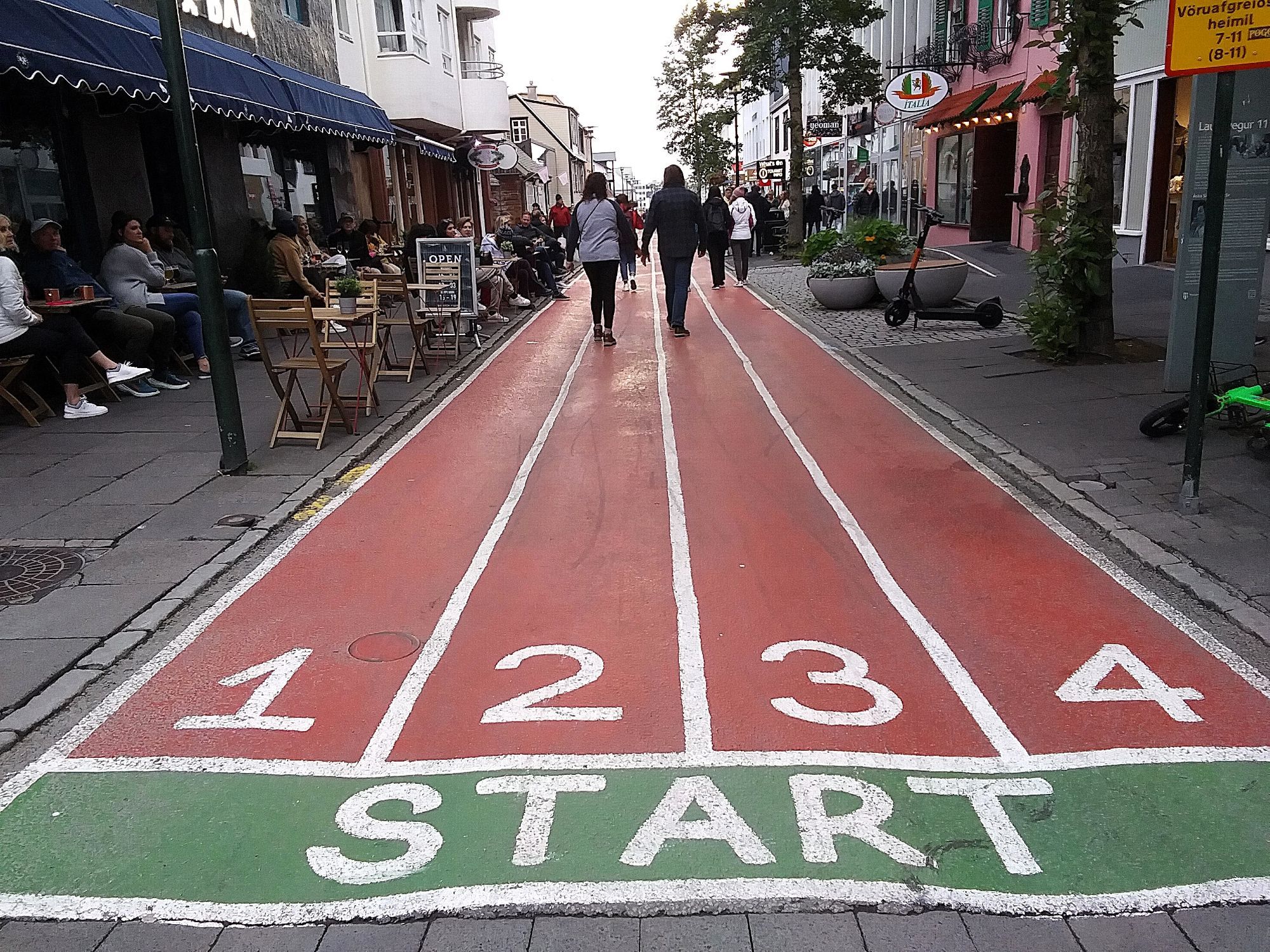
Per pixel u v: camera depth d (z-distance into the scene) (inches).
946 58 1084.5
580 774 141.8
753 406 368.5
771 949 109.2
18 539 236.5
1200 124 298.2
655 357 480.7
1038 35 876.6
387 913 115.9
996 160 1026.7
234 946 111.9
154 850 128.4
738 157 1662.2
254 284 542.3
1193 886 118.0
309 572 219.6
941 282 529.7
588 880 120.3
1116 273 656.4
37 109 431.8
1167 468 263.6
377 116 791.1
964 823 129.8
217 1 574.6
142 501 264.1
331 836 130.3
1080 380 372.2
